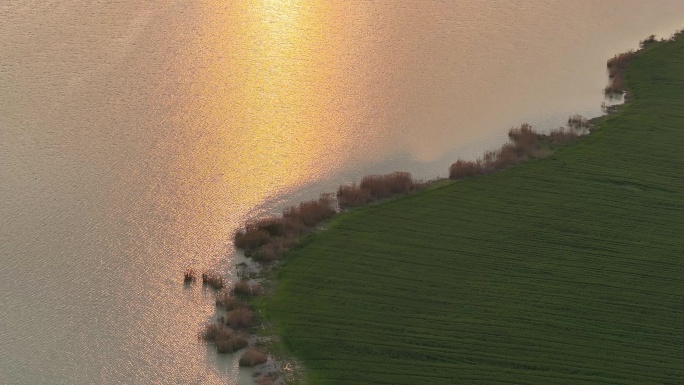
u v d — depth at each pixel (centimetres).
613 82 7688
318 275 5050
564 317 4769
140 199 5809
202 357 4456
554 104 7381
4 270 5100
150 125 6738
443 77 7812
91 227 5512
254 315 4700
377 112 7106
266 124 6831
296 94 7356
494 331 4631
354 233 5472
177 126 6738
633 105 7362
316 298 4847
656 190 6094
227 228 5541
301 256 5231
